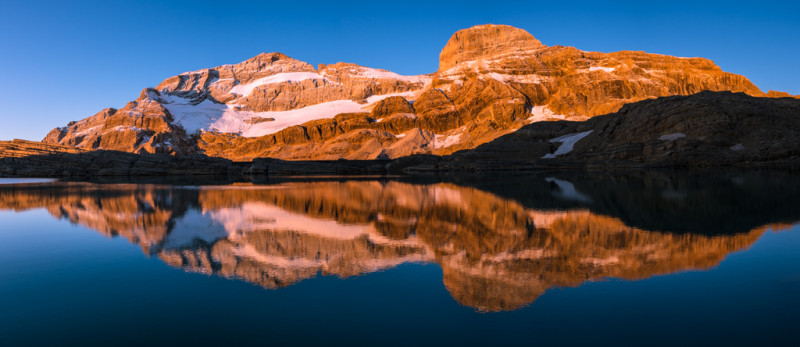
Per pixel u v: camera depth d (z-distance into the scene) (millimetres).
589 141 98125
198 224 18469
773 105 80062
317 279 9750
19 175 82438
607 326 6734
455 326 6898
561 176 56688
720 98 80188
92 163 88250
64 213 22844
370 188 40906
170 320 7332
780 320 6785
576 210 20484
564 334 6473
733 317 6965
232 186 46250
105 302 8305
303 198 30344
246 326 7043
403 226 17250
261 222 18859
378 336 6562
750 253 11125
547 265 10516
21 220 20375
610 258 11031
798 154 66750
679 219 16922
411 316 7379
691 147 73125
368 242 13992
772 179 36406
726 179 37781
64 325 7156
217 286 9305
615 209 20438
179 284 9477
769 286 8438
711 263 10250
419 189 38094
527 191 31969
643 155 79938
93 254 12648
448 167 96188
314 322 7188
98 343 6406
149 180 65500
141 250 13156
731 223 15750
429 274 9977
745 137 73375
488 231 15531
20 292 8961
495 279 9461
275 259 11789
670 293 8195
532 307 7660
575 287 8727
